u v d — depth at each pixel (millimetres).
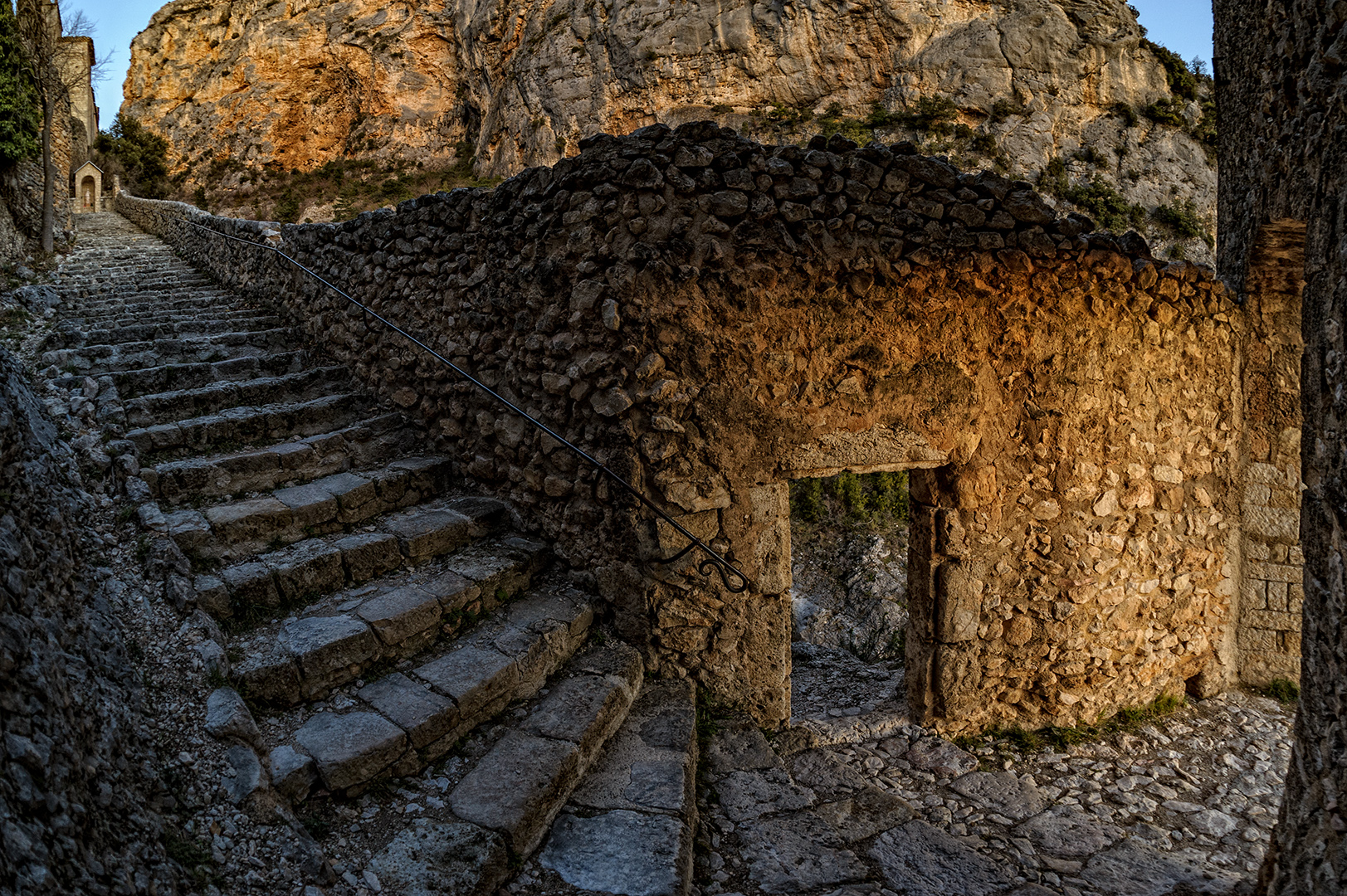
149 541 3055
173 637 2666
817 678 5297
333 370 5375
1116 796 3789
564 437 3943
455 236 4488
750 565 3783
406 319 4906
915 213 3793
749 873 2832
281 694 2721
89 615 2447
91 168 23094
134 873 1729
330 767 2441
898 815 3299
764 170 3605
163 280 8266
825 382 3744
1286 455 4816
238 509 3596
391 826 2424
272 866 2082
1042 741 4273
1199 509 4684
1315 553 2293
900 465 3912
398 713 2760
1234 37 4781
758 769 3490
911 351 3854
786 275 3639
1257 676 4949
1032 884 2922
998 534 4141
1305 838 2250
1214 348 4645
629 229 3574
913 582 4277
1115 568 4406
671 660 3768
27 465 2723
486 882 2285
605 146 3646
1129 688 4562
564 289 3842
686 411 3617
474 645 3301
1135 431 4410
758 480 3742
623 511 3684
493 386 4355
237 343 5746
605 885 2402
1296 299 4738
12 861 1393
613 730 3283
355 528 3887
